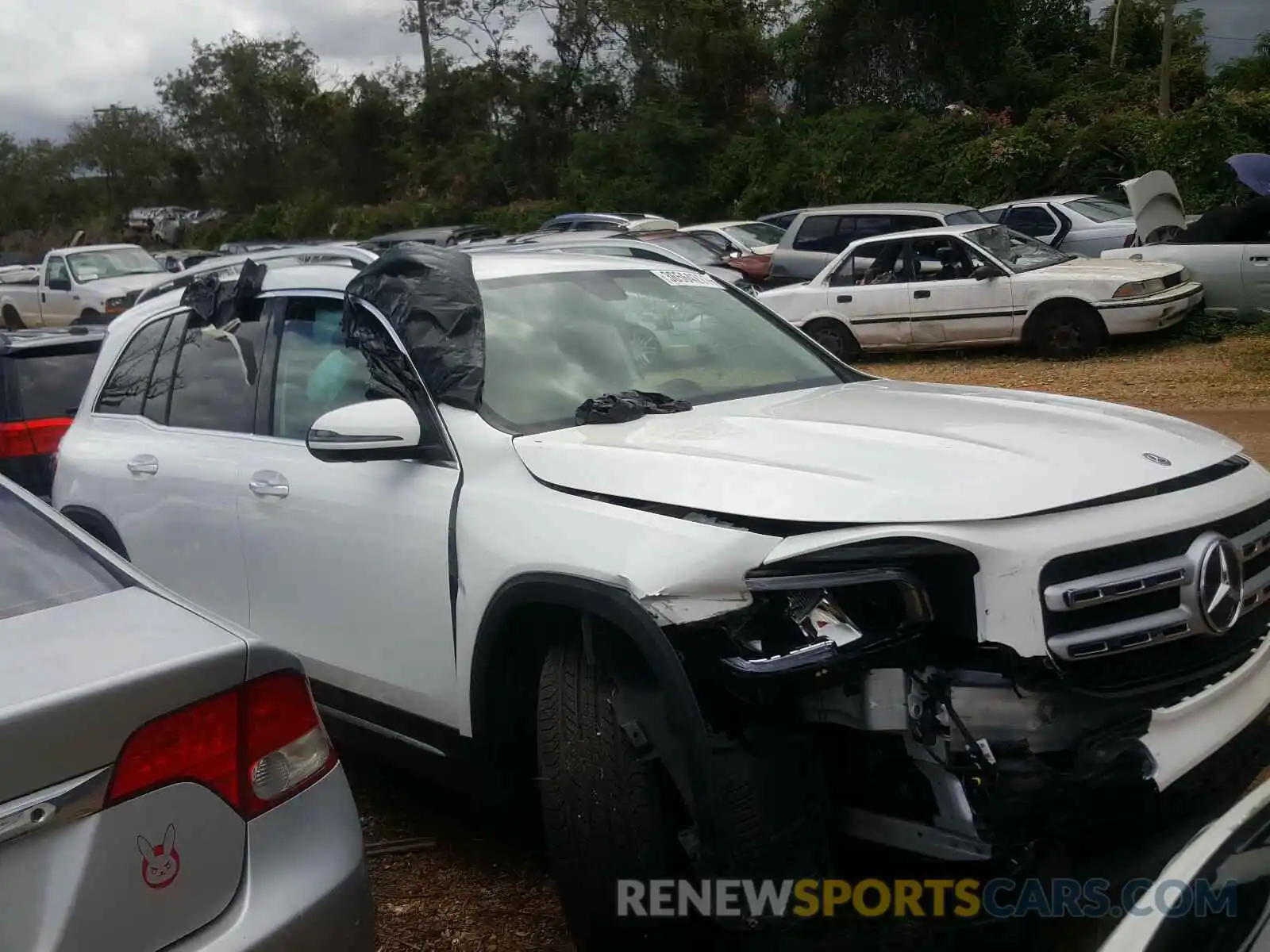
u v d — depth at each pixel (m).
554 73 37.44
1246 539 3.01
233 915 2.21
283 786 2.35
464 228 23.98
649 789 2.85
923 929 2.82
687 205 30.81
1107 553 2.75
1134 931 1.88
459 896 3.69
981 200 25.78
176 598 2.60
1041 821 2.61
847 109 30.20
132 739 2.10
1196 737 2.78
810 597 2.69
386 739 3.83
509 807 3.53
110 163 57.81
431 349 3.65
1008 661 2.66
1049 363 13.25
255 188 47.47
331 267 4.34
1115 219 18.11
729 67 31.86
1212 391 10.80
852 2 30.66
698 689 2.70
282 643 4.11
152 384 4.99
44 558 2.67
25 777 1.97
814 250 17.94
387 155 41.16
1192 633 2.82
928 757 2.73
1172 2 25.19
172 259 24.06
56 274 21.11
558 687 3.03
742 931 2.73
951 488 2.79
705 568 2.73
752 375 4.19
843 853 2.95
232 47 48.25
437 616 3.45
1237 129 23.59
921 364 14.23
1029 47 32.50
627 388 3.88
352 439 3.48
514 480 3.31
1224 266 13.50
